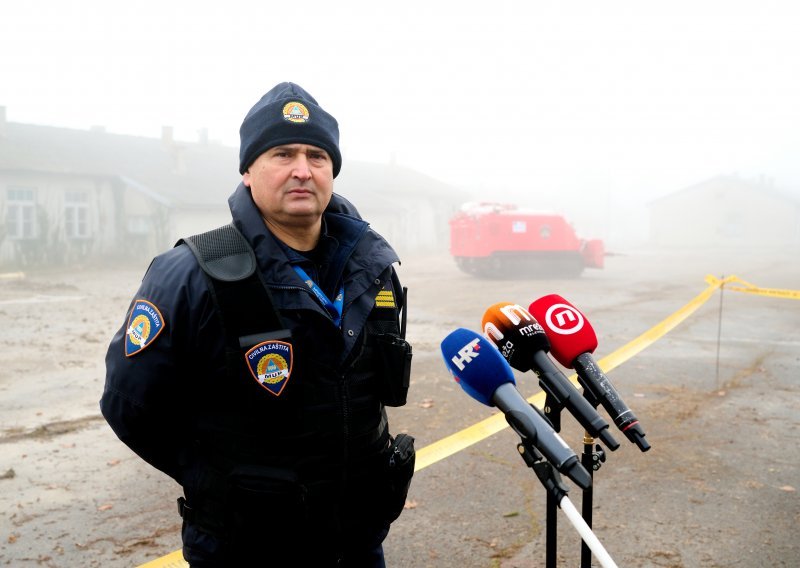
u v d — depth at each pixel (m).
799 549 3.41
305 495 1.49
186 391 1.55
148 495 4.12
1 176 23.78
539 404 5.80
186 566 2.81
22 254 24.44
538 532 3.60
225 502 1.48
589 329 1.64
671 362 8.15
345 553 1.61
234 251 1.52
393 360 1.63
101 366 7.90
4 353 8.58
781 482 4.28
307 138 1.57
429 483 4.25
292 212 1.57
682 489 4.16
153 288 1.50
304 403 1.51
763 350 9.01
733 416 5.77
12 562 3.27
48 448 4.99
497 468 4.50
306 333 1.52
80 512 3.86
